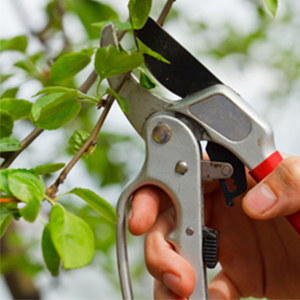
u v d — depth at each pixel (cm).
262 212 43
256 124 43
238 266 53
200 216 43
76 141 41
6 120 41
